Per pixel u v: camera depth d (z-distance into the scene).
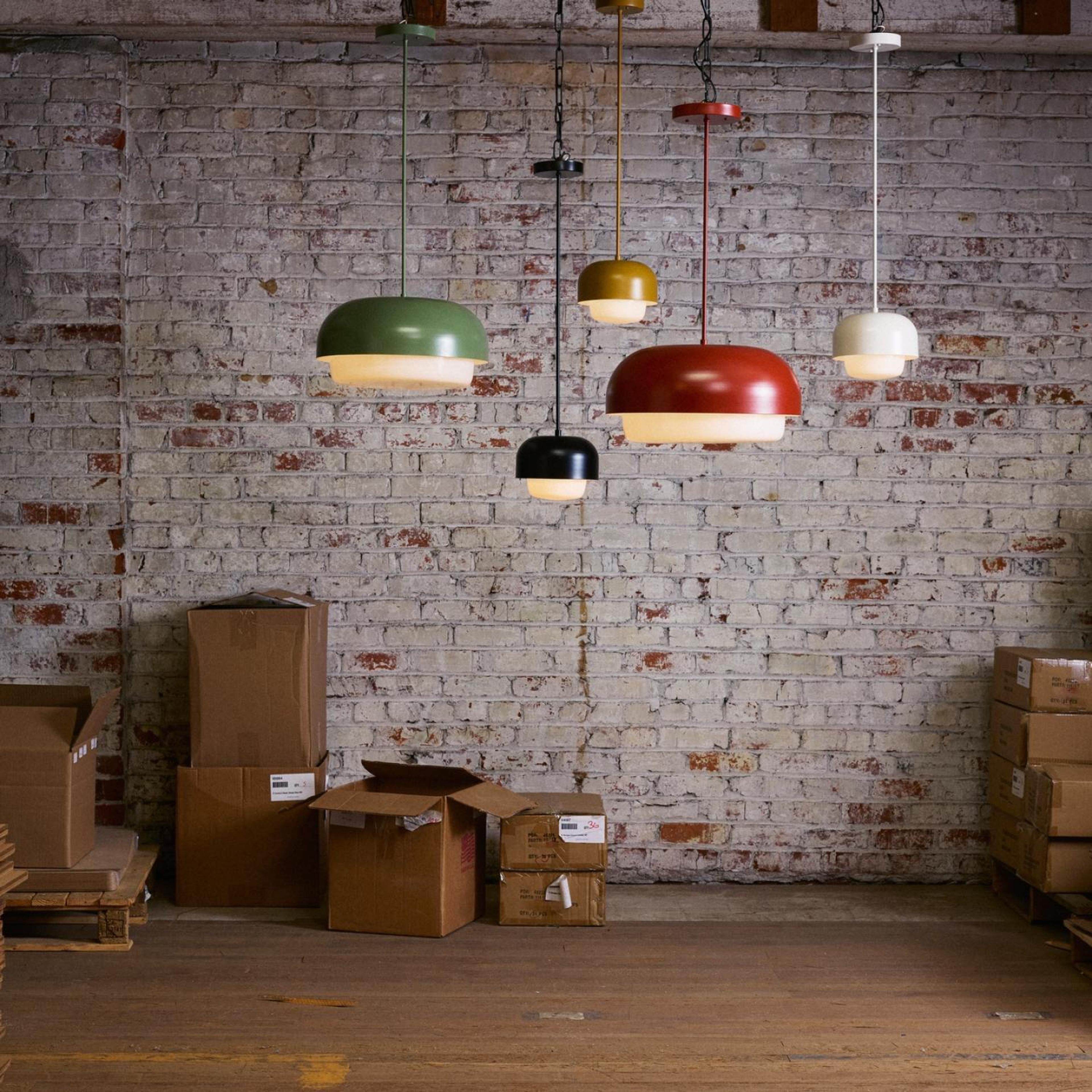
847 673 4.41
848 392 4.39
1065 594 4.42
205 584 4.36
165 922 3.94
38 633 4.32
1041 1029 3.20
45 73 4.23
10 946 3.67
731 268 4.37
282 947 3.72
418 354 2.47
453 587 4.38
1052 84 4.37
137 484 4.34
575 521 4.38
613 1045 3.08
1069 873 3.82
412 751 4.39
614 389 2.28
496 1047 3.06
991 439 4.40
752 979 3.52
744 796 4.41
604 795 4.41
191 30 4.18
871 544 4.41
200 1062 2.96
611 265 3.03
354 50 4.32
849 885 4.42
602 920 3.93
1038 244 4.38
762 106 4.36
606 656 4.39
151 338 4.32
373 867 3.83
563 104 4.34
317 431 4.36
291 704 4.04
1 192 4.25
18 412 4.29
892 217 4.38
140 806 4.36
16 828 3.62
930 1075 2.94
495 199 4.34
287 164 4.32
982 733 4.42
